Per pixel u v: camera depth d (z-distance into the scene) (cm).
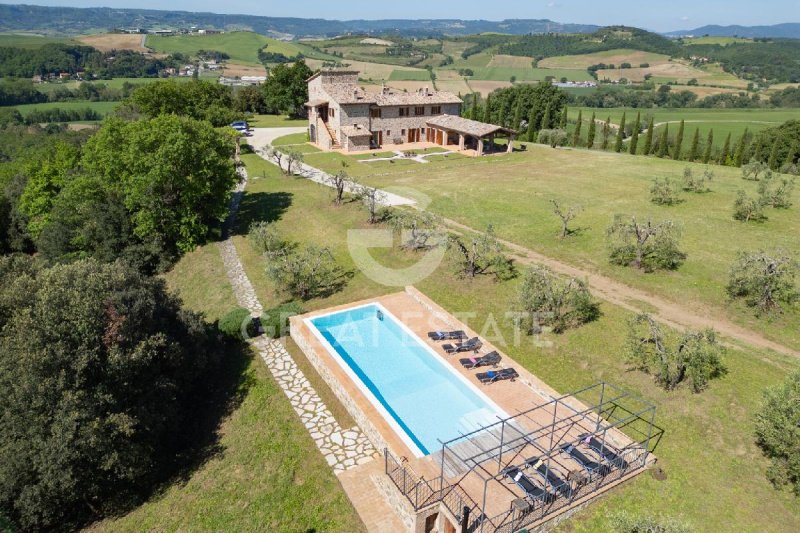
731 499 1580
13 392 1766
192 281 3612
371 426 1903
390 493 1620
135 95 7138
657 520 1400
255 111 10769
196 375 2297
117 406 1872
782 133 6594
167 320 2311
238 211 4659
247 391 2270
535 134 8575
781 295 2555
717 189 4822
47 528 1783
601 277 3033
